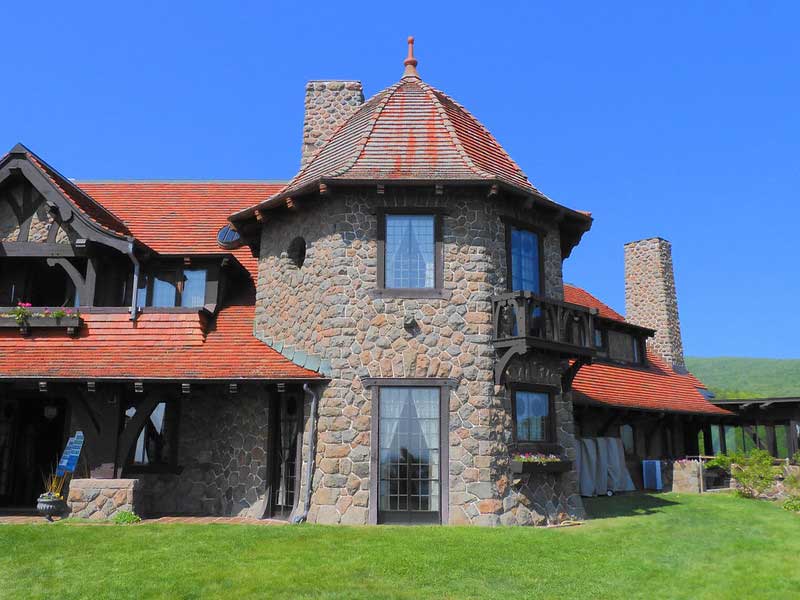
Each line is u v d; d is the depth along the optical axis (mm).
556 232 16844
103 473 14703
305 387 14469
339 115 20531
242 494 15695
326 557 10664
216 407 16641
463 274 14734
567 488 15438
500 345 14312
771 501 19938
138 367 14828
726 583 10148
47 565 10234
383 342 14430
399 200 14984
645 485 22312
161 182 23516
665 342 28172
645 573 10508
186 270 17969
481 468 13914
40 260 17266
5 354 15227
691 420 25516
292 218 16547
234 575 9750
